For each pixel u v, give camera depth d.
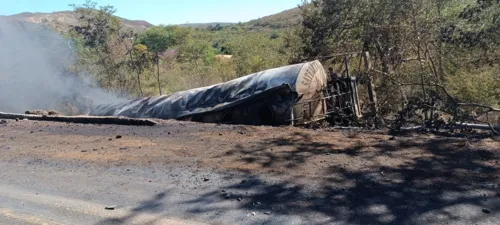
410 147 6.13
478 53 12.53
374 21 14.03
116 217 4.22
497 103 10.20
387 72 12.80
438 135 7.18
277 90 9.62
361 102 12.32
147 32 46.38
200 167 5.69
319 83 10.38
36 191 5.20
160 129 8.72
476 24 12.05
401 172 5.03
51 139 8.34
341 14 14.91
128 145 7.34
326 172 5.16
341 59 15.46
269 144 6.77
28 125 10.18
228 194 4.64
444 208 3.99
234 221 3.97
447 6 13.43
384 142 6.49
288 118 9.65
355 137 7.02
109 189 5.07
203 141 7.29
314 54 15.86
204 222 3.99
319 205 4.20
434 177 4.81
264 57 20.39
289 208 4.18
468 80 10.77
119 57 18.97
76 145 7.63
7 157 7.05
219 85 11.04
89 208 4.50
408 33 13.58
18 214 4.47
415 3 13.26
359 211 4.02
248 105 10.05
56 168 6.17
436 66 13.09
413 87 11.97
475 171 4.94
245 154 6.22
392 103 11.80
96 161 6.37
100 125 9.67
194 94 11.26
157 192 4.85
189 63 26.64
